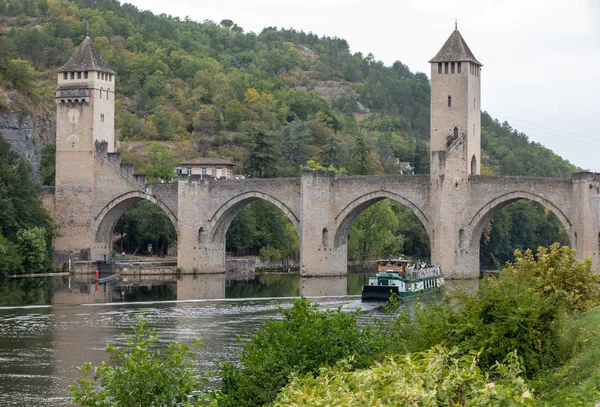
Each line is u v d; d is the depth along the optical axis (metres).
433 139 169.62
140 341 51.66
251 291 153.38
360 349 57.34
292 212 177.38
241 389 54.09
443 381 39.00
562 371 47.88
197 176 182.62
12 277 173.25
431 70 169.88
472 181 166.88
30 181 183.50
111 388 48.84
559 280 72.44
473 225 166.00
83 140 187.62
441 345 48.09
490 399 37.34
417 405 37.03
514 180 162.38
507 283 52.81
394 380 39.19
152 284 165.38
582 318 64.19
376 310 121.12
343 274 178.38
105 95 189.88
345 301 135.12
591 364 47.34
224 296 144.75
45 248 178.50
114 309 125.69
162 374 49.44
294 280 177.25
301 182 174.25
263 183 179.50
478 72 173.12
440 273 155.38
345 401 38.03
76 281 169.00
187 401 50.50
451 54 168.62
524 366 48.41
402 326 59.81
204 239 183.88
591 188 154.62
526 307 49.88
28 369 81.00
